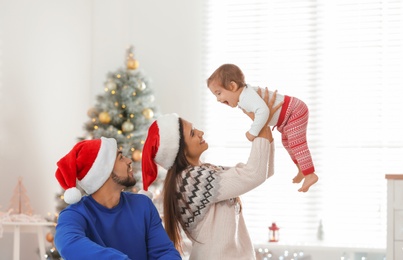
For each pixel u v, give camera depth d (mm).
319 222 5934
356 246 5555
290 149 3482
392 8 6000
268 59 6184
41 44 6316
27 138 6219
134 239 3104
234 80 3371
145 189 3344
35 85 6273
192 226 3268
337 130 6035
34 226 5652
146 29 6383
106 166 3049
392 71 5992
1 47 6145
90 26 6480
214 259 3203
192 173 3229
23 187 5789
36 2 6312
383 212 5926
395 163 5938
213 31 6289
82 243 2824
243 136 6184
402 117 5961
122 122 5707
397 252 4316
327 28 6094
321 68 6094
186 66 6305
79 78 6453
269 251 5594
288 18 6168
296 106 3377
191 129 3318
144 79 5820
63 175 3014
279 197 6090
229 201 3279
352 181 5992
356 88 6035
